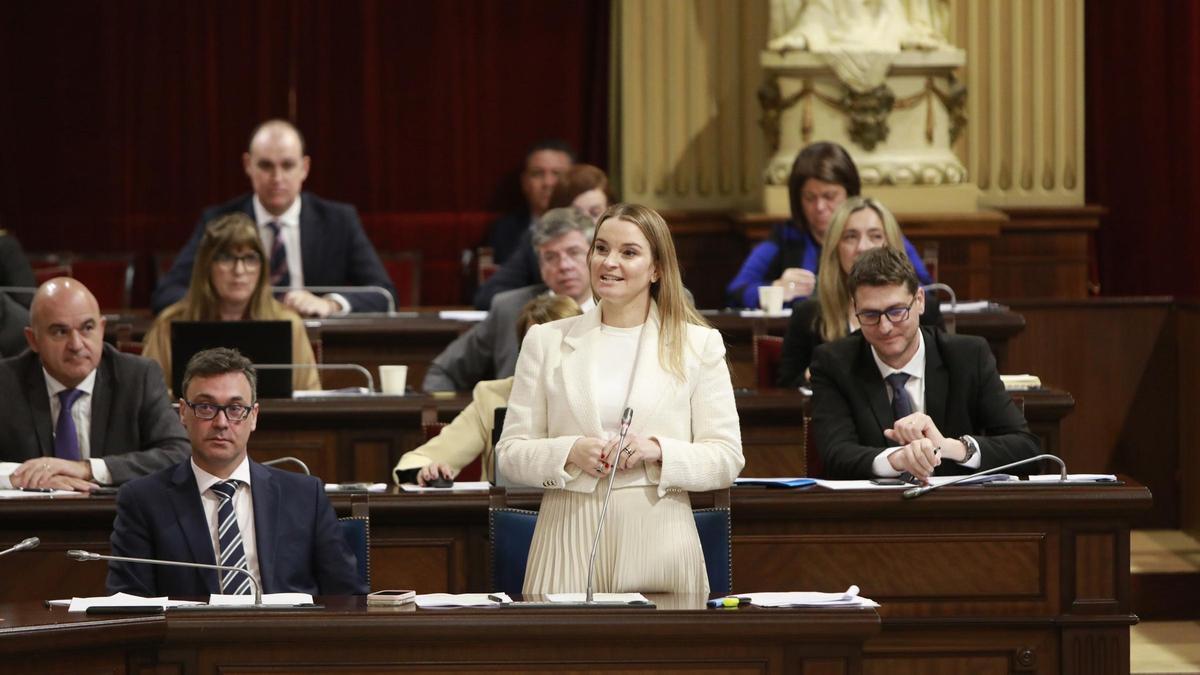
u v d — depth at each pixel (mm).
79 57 29797
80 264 27297
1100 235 29188
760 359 18609
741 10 28922
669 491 11594
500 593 11086
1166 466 22703
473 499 13992
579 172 22578
